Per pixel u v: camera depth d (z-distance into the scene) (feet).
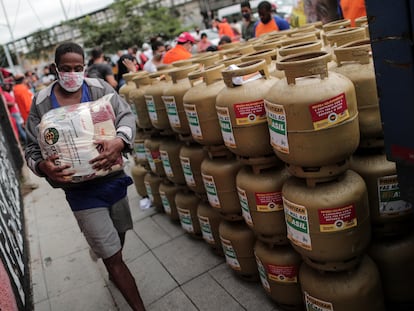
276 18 20.17
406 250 6.64
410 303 7.00
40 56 104.58
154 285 9.70
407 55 4.19
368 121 6.21
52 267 11.80
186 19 109.81
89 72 20.66
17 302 8.27
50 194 18.62
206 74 7.84
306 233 6.06
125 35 90.07
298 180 6.35
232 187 8.16
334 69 6.48
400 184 4.93
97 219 7.93
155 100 10.12
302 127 5.48
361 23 9.25
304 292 6.74
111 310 9.24
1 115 20.80
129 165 19.16
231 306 8.34
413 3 3.95
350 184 5.92
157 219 13.19
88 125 7.34
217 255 10.29
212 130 7.93
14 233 11.75
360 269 6.36
